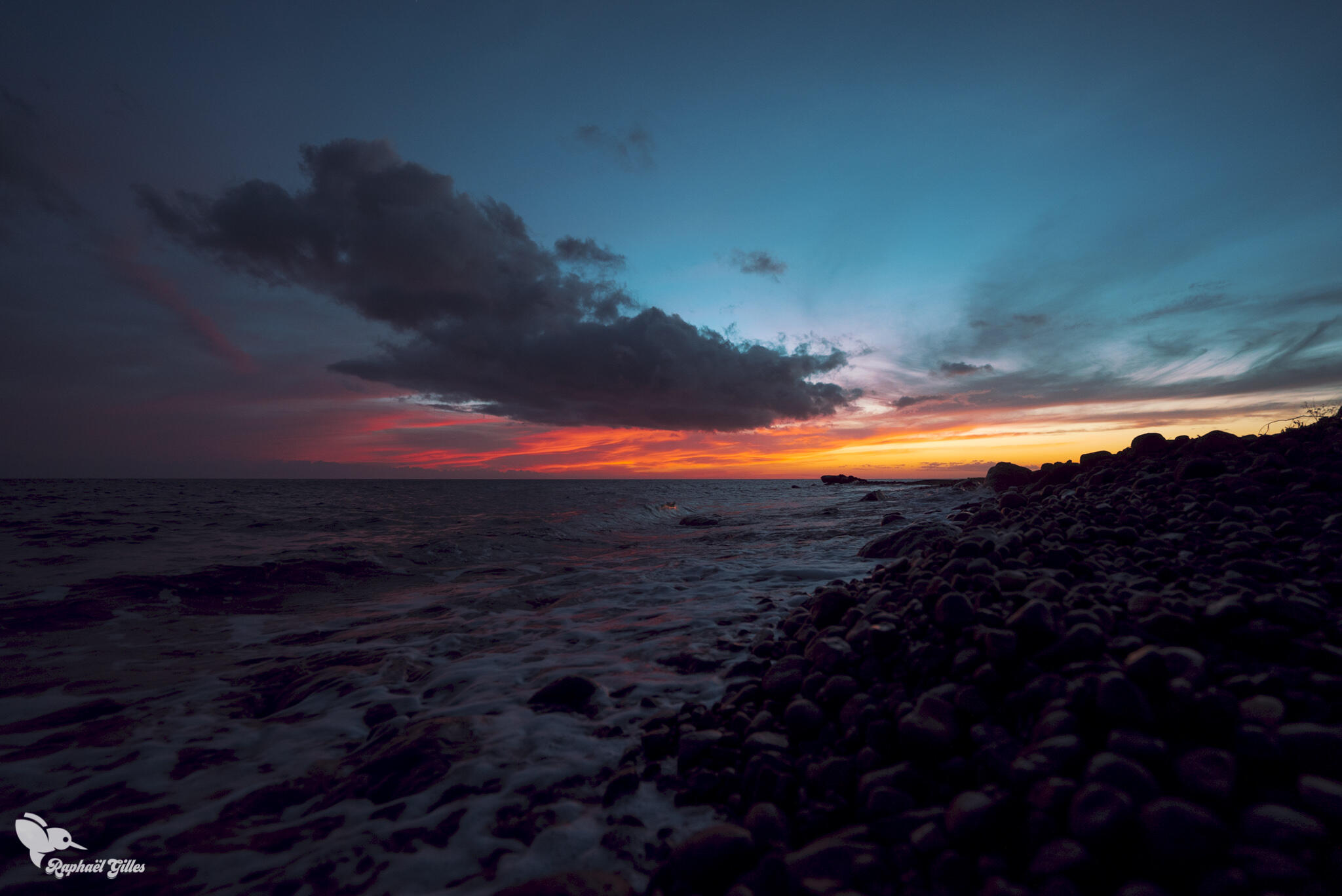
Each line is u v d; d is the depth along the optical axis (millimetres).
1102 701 1983
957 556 4043
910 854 1766
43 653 5262
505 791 2535
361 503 28438
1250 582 2926
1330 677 2012
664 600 5938
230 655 5160
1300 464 5406
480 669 4176
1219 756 1716
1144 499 5566
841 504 20078
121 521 17812
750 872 1824
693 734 2732
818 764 2283
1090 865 1516
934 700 2346
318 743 3266
